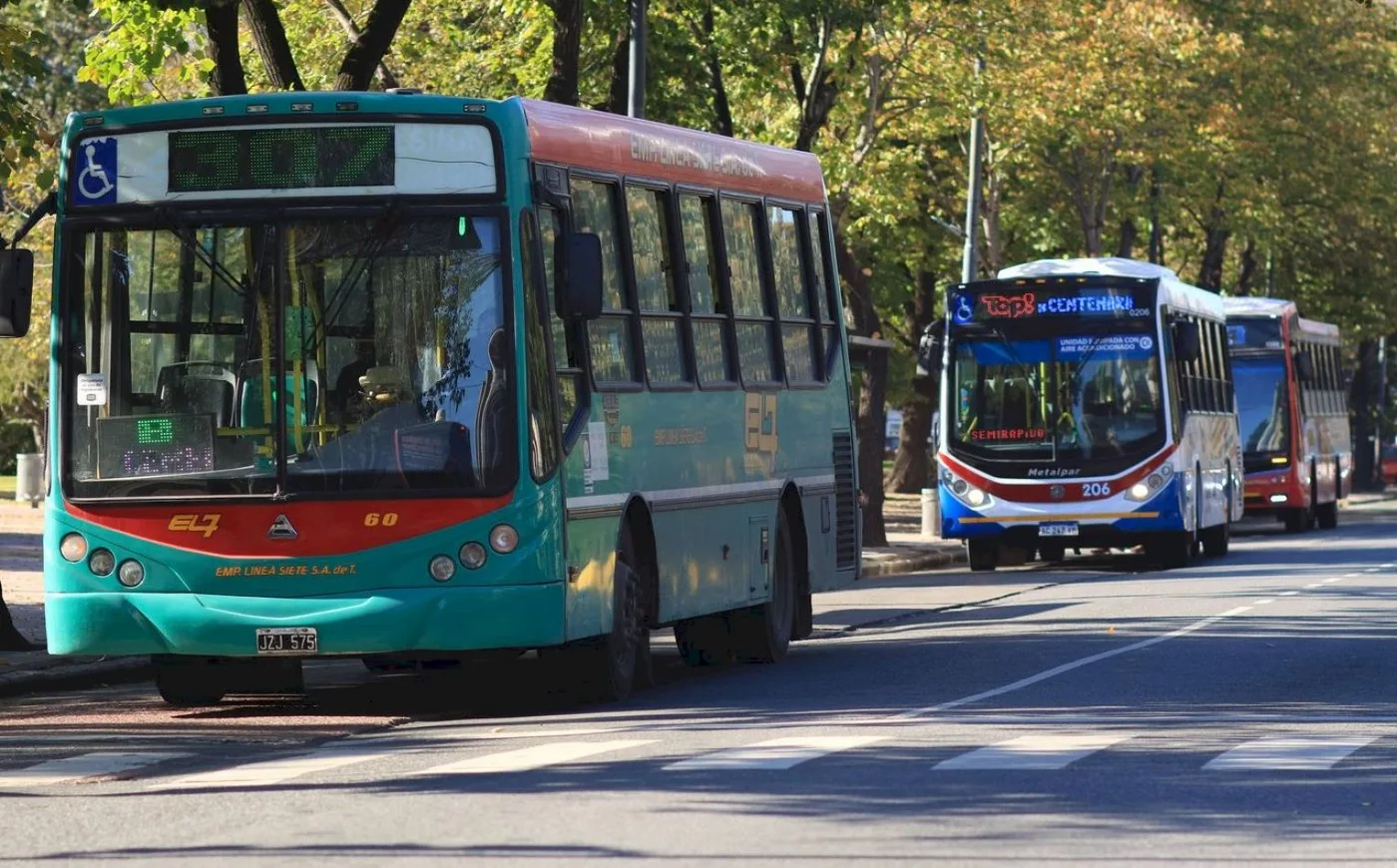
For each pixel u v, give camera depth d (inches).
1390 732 1317.7
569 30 2522.1
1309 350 5113.2
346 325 1409.9
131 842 941.2
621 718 1422.2
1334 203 5974.4
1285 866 872.3
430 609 1396.4
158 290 1424.7
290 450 1407.5
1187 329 3319.4
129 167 1428.4
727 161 1802.4
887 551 3695.9
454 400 1406.3
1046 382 3289.9
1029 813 1000.2
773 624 1849.2
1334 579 2979.8
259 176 1418.6
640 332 1598.2
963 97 3718.0
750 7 2999.5
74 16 5433.1
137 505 1421.0
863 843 915.4
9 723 1480.1
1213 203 5413.4
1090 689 1579.7
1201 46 4571.9
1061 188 5004.9
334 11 2699.3
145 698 1652.3
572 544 1450.5
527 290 1418.6
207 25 2253.9
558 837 929.5
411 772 1152.8
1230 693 1551.4
